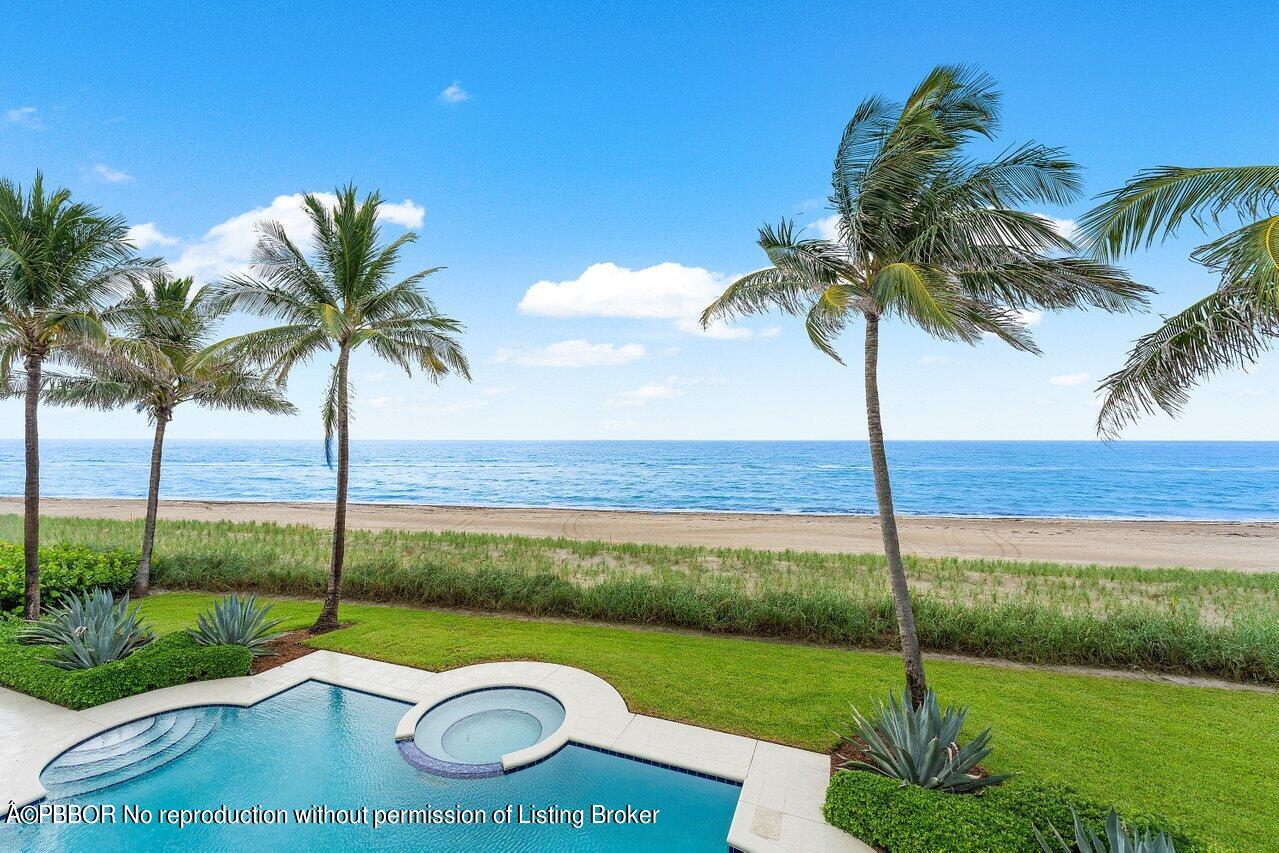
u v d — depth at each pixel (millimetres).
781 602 13023
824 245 7973
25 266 10664
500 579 15039
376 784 6859
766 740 7820
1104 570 18484
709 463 114312
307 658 10648
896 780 6215
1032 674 10359
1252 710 8883
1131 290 6797
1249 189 5688
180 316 13508
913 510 50250
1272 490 62938
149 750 7527
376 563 16281
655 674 10000
